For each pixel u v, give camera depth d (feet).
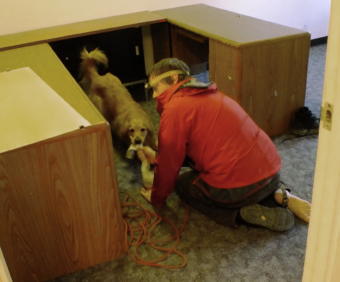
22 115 4.41
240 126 5.10
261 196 5.33
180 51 9.94
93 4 9.86
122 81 10.28
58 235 4.65
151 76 5.22
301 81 7.55
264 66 7.06
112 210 4.75
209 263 5.00
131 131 6.80
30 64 6.70
